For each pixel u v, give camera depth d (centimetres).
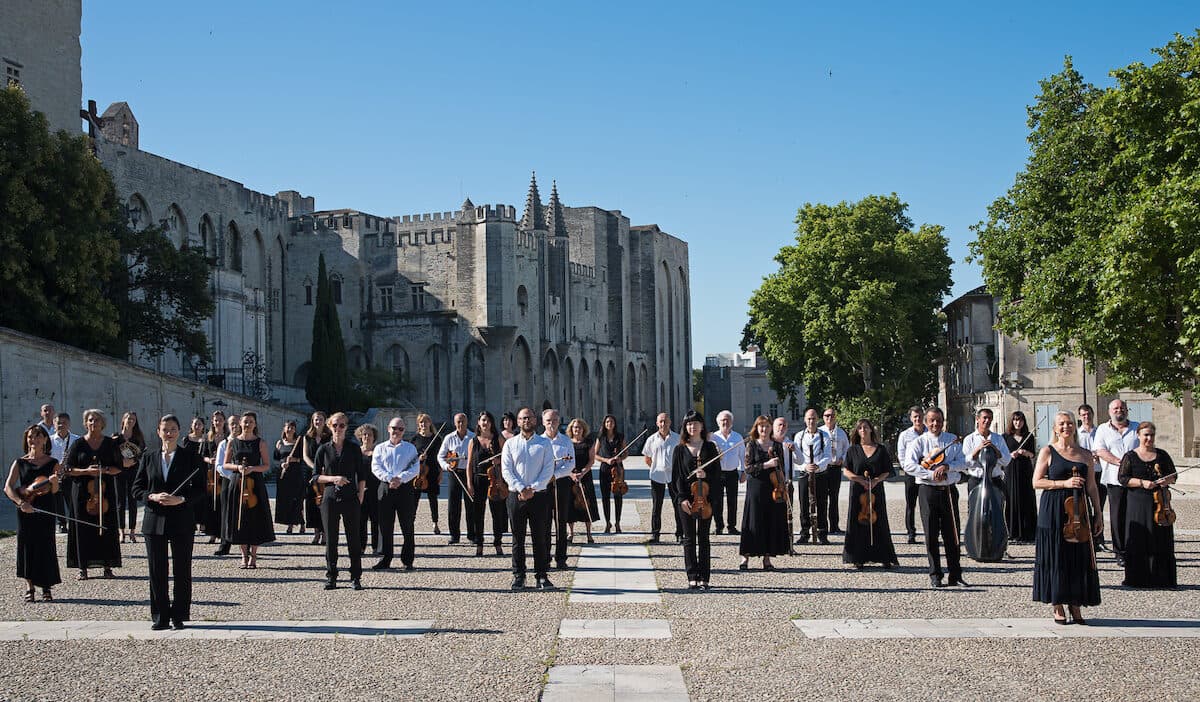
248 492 2005
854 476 1922
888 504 3219
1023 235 3809
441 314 10494
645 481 4903
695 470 1728
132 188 8488
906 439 1767
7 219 4541
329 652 1285
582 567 1988
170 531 1430
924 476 1723
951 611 1509
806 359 6738
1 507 3597
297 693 1109
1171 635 1335
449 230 10719
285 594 1709
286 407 6219
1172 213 2733
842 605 1562
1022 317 3603
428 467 2547
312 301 10900
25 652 1309
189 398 5262
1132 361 3131
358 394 8131
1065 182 3703
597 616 1499
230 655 1280
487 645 1314
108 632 1421
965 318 6912
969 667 1184
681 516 1734
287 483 2378
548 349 11350
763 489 1912
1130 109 3081
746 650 1277
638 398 13838
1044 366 5694
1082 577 1391
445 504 3453
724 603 1591
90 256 4825
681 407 15450
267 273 10488
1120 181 3291
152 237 5841
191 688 1135
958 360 7288
